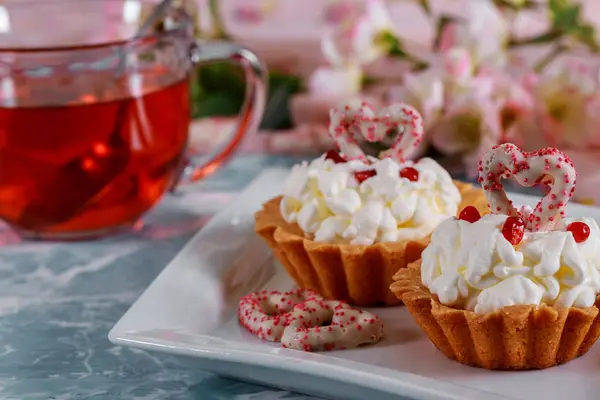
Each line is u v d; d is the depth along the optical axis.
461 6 0.74
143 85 0.63
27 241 0.67
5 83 0.61
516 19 0.79
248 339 0.57
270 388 0.55
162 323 0.56
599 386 0.53
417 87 0.71
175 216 0.69
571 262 0.53
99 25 0.68
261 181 0.68
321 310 0.57
